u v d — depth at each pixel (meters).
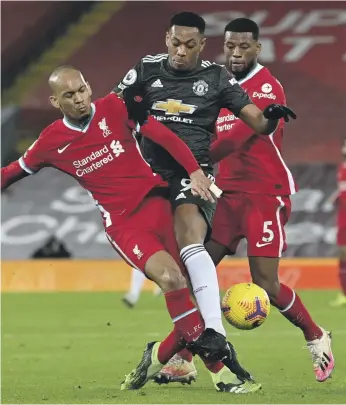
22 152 78.31
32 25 86.25
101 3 87.62
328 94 80.94
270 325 44.81
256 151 28.19
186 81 25.58
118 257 68.19
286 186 28.44
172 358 26.86
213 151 27.33
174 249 25.05
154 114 25.78
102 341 38.62
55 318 47.66
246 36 28.23
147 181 24.67
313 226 67.12
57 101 24.20
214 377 25.52
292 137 78.69
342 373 29.52
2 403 23.28
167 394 24.98
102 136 24.34
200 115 25.59
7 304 55.44
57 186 69.50
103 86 84.06
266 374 29.42
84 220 68.75
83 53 85.44
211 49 83.62
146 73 25.98
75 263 66.38
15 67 85.00
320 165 67.94
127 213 24.56
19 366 31.80
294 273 64.25
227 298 24.30
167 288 23.39
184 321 23.58
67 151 24.59
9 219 68.81
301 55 83.06
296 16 84.56
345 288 52.62
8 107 79.50
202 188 23.94
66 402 23.34
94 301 57.25
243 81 28.66
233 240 28.97
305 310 27.80
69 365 31.98
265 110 23.92
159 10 86.50
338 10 84.50
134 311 50.94
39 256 68.06
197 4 85.75
